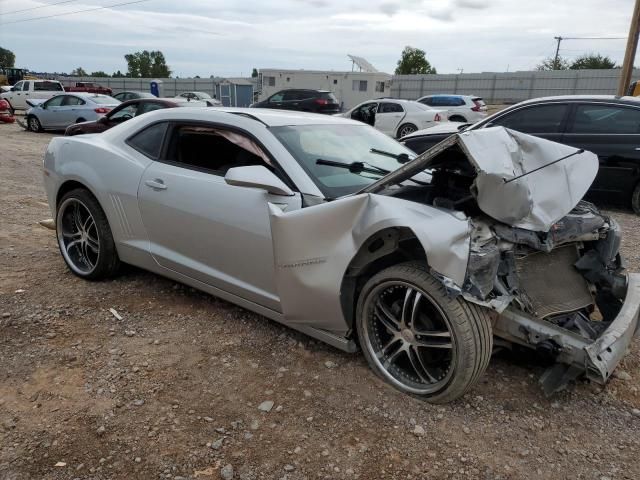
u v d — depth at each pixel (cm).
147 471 232
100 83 5166
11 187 826
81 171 420
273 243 302
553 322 301
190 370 310
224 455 243
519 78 4381
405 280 274
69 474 229
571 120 750
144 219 388
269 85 3909
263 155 337
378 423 268
